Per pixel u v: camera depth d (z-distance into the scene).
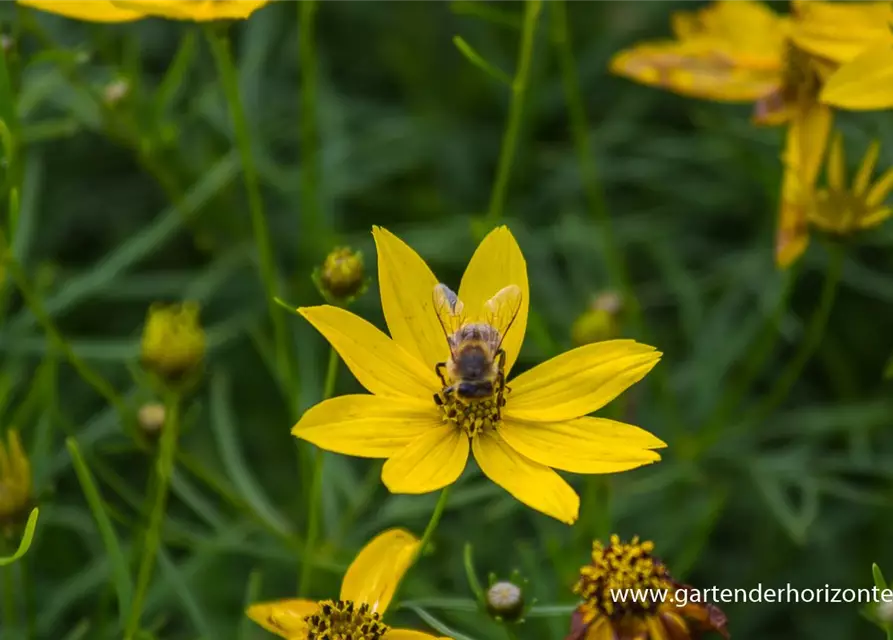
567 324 0.59
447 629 0.47
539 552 0.56
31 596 0.51
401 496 0.54
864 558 0.58
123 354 0.55
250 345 0.59
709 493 0.58
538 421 0.46
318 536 0.54
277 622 0.46
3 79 0.49
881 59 0.49
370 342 0.46
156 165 0.54
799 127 0.52
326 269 0.48
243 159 0.50
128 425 0.50
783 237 0.52
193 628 0.55
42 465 0.52
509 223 0.60
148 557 0.47
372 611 0.46
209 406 0.59
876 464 0.58
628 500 0.57
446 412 0.46
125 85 0.54
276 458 0.59
